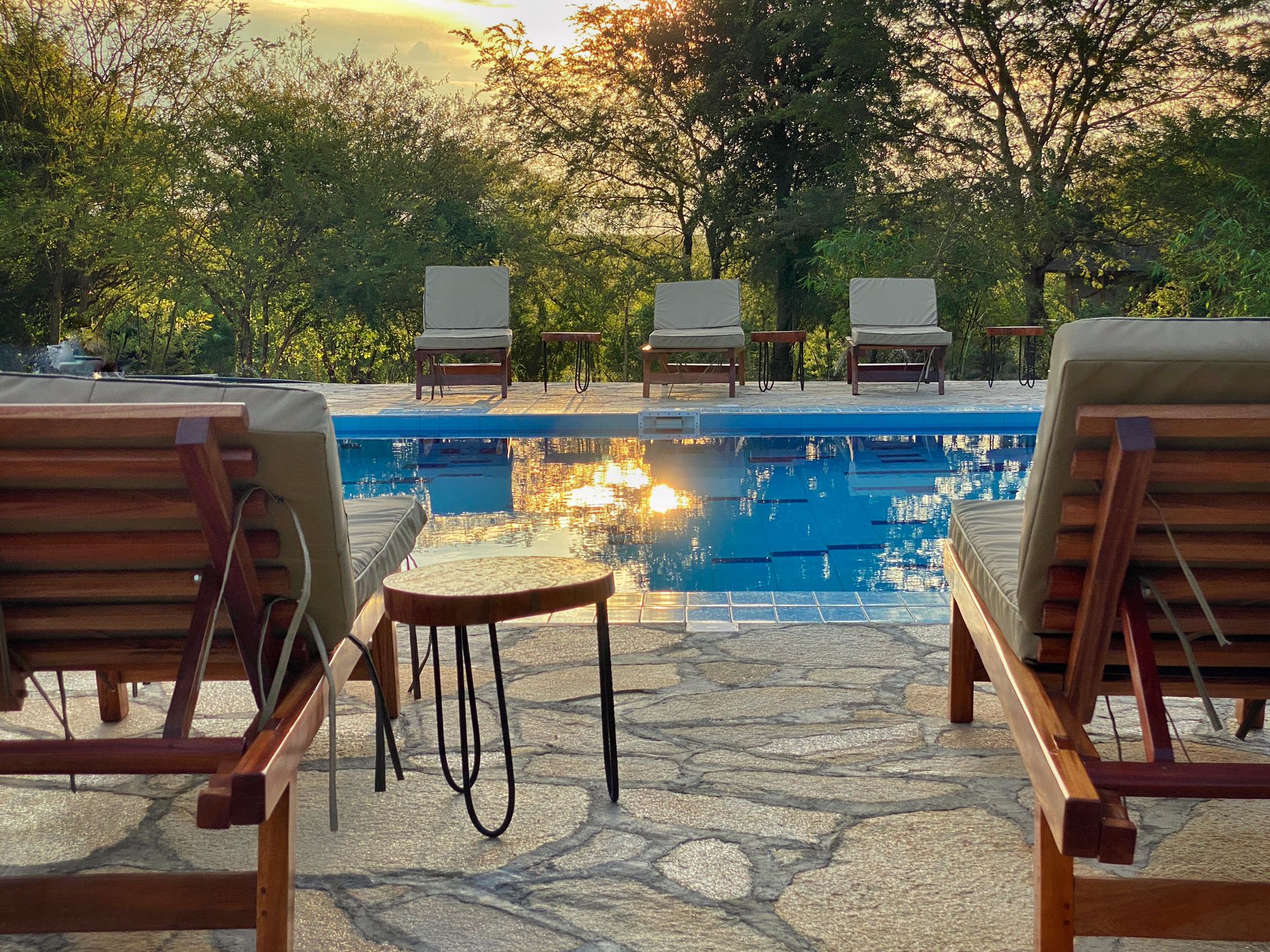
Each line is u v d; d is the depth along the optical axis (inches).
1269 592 56.0
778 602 126.7
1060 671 61.2
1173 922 50.6
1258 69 502.6
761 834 70.0
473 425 303.0
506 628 117.6
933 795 75.3
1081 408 48.9
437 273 350.9
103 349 257.9
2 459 49.1
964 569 79.9
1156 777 48.9
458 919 60.4
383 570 75.5
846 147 530.0
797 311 570.6
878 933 58.5
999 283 516.1
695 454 267.7
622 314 608.4
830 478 234.1
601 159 578.9
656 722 89.9
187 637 60.1
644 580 149.6
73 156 486.3
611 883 64.1
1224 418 48.0
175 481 51.3
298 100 478.0
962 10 513.0
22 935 59.7
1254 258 422.6
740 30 541.0
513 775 77.6
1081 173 540.1
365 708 94.5
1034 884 52.6
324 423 50.9
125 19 472.4
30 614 57.7
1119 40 518.3
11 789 78.2
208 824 47.4
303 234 490.9
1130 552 52.6
